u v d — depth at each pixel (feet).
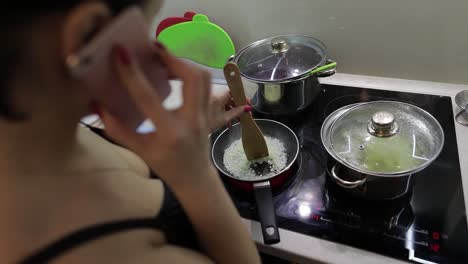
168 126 1.02
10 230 1.00
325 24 3.18
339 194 2.32
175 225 1.40
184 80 1.10
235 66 2.21
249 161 2.51
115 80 0.98
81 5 0.84
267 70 2.88
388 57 3.16
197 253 1.32
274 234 2.03
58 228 1.04
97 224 1.11
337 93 3.20
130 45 0.97
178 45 3.46
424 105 2.93
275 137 2.76
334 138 2.30
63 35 0.84
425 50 3.00
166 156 1.07
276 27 3.37
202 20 3.30
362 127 2.33
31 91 0.89
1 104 0.87
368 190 2.16
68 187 1.13
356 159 2.16
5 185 1.02
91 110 1.10
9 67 0.83
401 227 2.10
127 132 1.08
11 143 1.00
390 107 2.41
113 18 0.93
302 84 2.83
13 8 0.77
